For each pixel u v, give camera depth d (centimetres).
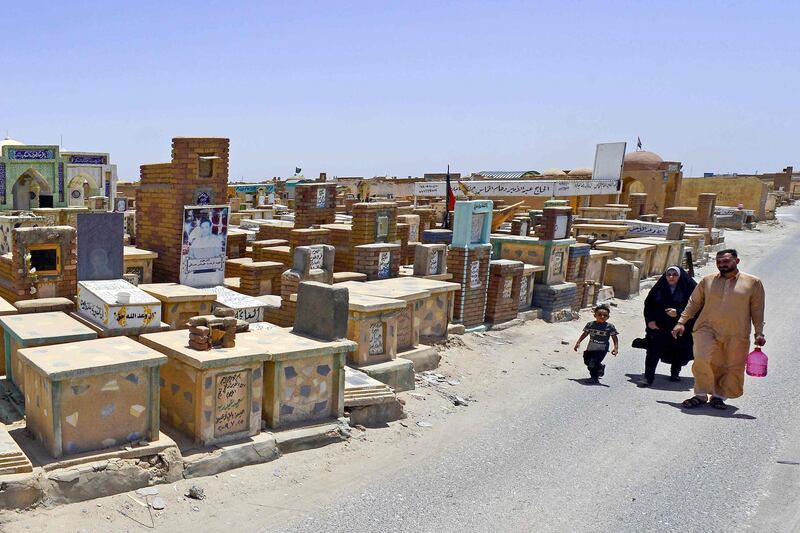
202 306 843
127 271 952
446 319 1067
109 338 629
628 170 3734
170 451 564
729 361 806
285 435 641
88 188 2562
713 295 813
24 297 750
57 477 501
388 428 732
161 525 495
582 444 693
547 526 516
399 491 573
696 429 740
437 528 510
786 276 2105
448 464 637
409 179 4003
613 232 2131
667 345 929
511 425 755
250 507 532
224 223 979
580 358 1108
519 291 1306
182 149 934
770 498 564
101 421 543
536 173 4038
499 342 1163
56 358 550
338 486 580
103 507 507
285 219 2172
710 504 554
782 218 4884
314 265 925
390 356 866
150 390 565
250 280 986
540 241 1392
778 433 727
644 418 780
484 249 1175
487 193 2970
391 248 1120
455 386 906
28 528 468
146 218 1015
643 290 1838
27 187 2158
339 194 3450
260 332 722
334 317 698
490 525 516
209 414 594
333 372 695
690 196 4619
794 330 1332
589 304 1565
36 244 752
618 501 559
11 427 586
